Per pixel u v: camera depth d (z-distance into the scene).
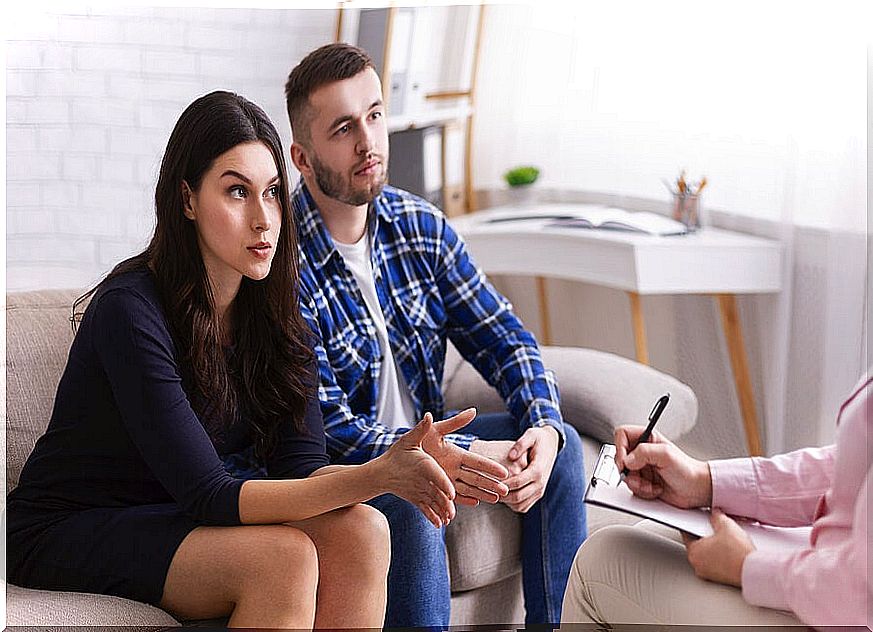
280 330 1.39
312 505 1.21
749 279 2.12
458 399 1.82
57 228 1.84
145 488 1.32
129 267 1.31
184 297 1.28
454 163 2.63
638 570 1.12
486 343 1.73
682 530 1.12
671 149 2.35
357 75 1.60
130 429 1.24
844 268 1.99
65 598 1.19
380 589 1.25
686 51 2.29
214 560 1.18
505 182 2.64
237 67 2.01
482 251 2.41
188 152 1.28
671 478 1.18
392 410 1.66
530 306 2.68
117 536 1.23
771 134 2.15
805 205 2.07
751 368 2.22
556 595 1.54
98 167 1.87
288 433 1.41
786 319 2.11
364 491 1.21
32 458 1.32
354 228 1.64
